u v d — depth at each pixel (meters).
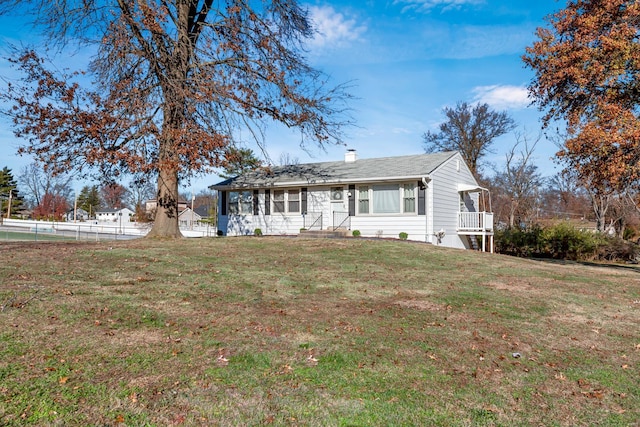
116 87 12.57
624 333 5.75
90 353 4.00
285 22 15.35
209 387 3.49
